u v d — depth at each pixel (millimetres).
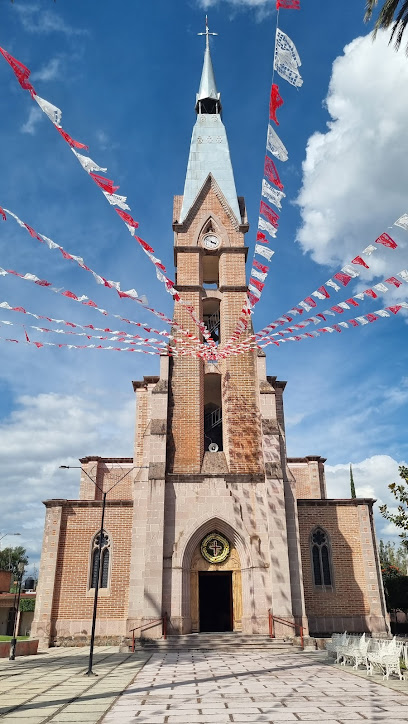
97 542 29312
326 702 12203
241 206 36812
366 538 30375
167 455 29016
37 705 11883
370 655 16609
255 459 29141
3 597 49250
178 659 20609
